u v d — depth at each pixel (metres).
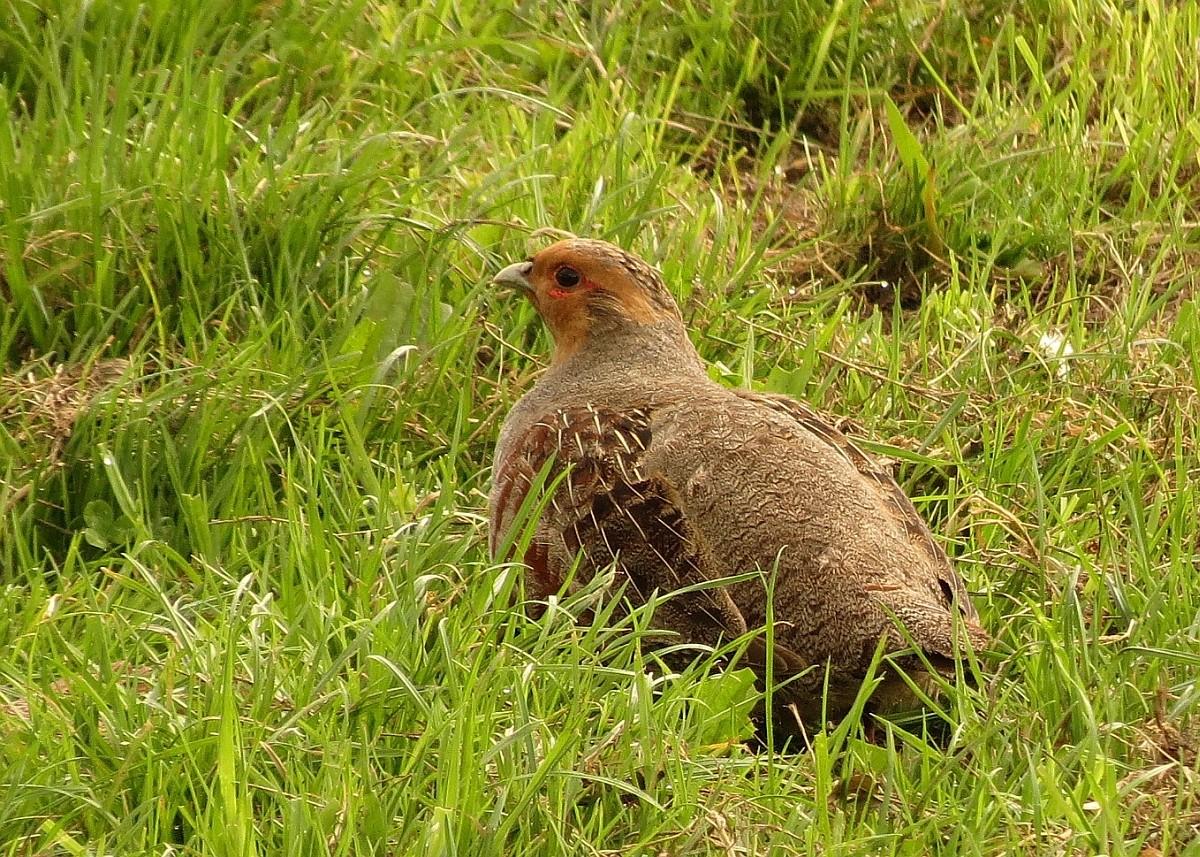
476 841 7.26
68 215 10.73
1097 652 8.77
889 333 12.40
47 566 9.63
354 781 7.49
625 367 9.97
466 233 11.31
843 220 12.95
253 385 10.23
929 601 8.50
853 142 13.38
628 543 8.87
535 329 11.41
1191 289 12.62
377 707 8.03
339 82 12.78
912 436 10.96
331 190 11.11
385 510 9.51
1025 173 13.29
